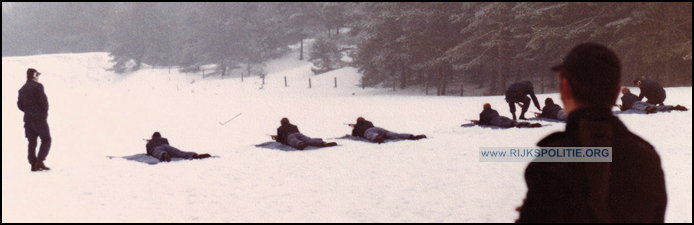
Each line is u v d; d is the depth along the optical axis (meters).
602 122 1.27
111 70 75.25
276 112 27.55
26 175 8.19
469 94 41.62
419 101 28.64
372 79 48.19
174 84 66.00
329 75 58.69
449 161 8.07
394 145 10.38
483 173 6.91
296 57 78.69
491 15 37.09
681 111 13.59
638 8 31.72
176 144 16.14
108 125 23.62
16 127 22.64
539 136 10.63
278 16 81.25
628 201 1.27
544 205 1.32
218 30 82.06
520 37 35.41
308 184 6.72
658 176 1.31
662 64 33.75
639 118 12.71
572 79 1.31
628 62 32.84
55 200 6.20
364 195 5.92
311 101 35.19
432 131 12.87
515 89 14.48
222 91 54.00
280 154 9.88
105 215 5.32
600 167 1.26
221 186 6.82
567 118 1.34
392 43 44.25
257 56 74.62
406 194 5.86
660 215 1.33
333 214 5.07
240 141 16.23
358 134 12.09
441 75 43.75
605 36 34.38
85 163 9.33
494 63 38.53
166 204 5.82
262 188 6.59
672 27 31.56
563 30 32.75
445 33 42.81
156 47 90.75
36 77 9.05
